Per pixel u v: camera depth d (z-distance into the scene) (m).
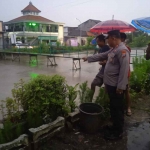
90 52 24.20
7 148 2.22
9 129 2.48
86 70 10.37
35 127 2.70
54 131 2.78
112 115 2.96
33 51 20.83
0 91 5.86
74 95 3.31
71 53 23.05
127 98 3.73
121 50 2.66
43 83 2.84
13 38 27.17
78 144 2.75
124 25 7.10
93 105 3.28
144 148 2.71
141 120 3.61
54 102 2.80
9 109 2.86
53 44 26.38
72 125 3.15
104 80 2.94
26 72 9.62
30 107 2.77
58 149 2.61
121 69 2.64
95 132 3.05
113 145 2.77
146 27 4.67
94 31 7.98
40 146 2.60
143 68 5.53
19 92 2.92
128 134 3.09
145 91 5.17
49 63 13.73
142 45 31.95
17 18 38.91
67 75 8.74
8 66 12.09
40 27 34.62
